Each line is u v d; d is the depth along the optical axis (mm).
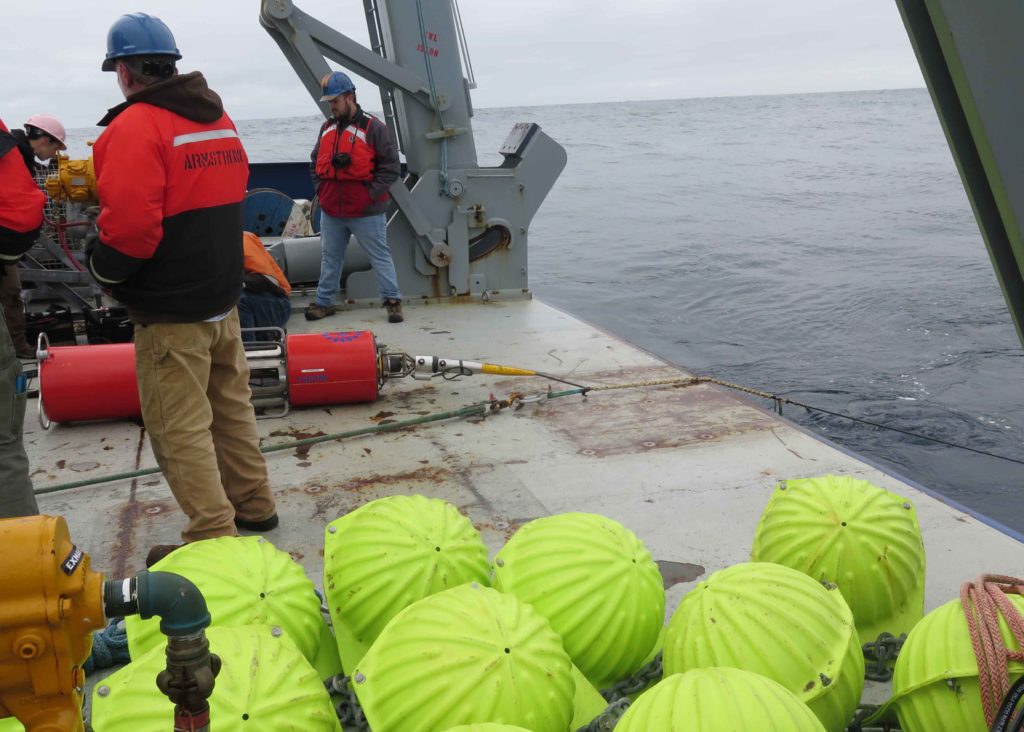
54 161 7441
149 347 3469
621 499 4426
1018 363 10914
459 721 2234
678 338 12555
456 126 7875
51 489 4457
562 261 19141
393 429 5312
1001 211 1473
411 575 2801
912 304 14430
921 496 4422
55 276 6844
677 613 2631
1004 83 1383
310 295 8492
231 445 3924
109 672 3059
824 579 2955
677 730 2018
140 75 3275
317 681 2398
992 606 2420
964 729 2367
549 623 2639
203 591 2682
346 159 7066
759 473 4707
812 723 2057
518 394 5738
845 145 63438
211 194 3385
